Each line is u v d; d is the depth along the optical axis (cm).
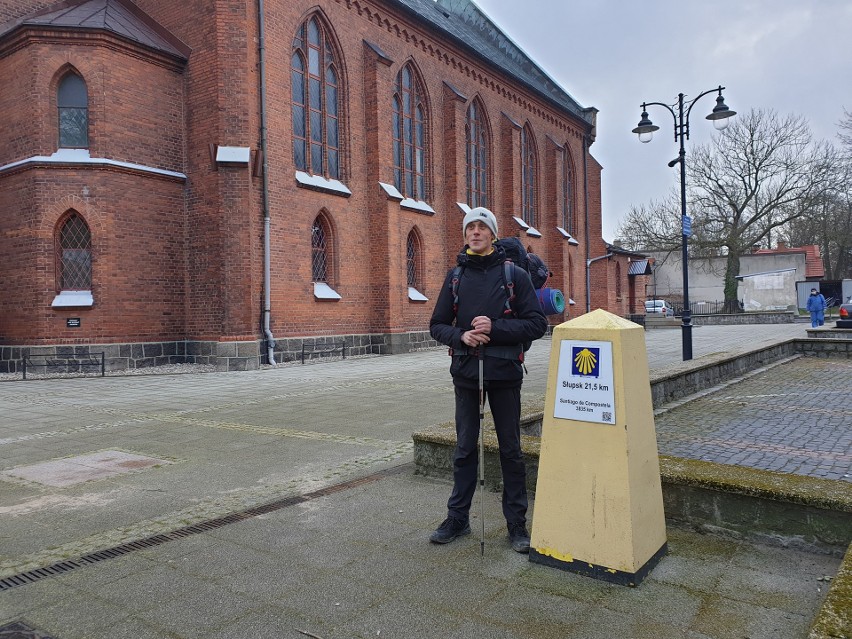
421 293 2433
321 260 1988
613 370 338
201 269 1722
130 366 1641
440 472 549
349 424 830
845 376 1326
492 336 379
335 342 1970
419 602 316
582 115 3912
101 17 1673
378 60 2117
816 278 5575
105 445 725
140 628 296
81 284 1623
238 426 829
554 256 3422
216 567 365
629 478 332
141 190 1670
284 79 1811
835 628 222
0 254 1662
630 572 329
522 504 393
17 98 1636
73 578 353
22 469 614
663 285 5956
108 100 1617
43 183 1577
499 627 290
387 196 2105
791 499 376
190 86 1747
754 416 882
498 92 2984
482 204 2883
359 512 460
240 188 1662
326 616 304
